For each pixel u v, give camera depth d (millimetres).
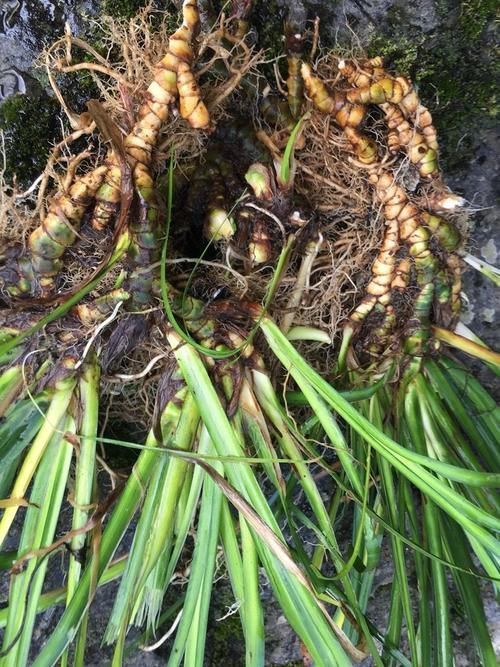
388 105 301
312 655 257
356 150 308
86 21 315
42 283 289
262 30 322
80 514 292
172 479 294
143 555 284
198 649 268
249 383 306
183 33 254
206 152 309
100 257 291
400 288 332
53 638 249
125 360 337
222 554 381
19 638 270
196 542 285
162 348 308
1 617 289
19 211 308
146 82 281
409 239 318
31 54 322
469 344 340
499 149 358
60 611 388
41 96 327
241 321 311
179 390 303
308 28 324
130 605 272
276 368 333
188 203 308
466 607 302
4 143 330
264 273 325
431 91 339
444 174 365
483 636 290
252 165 297
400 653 300
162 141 279
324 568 428
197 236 322
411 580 435
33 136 332
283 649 446
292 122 310
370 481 353
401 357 343
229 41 292
